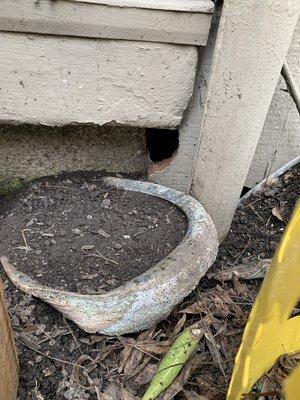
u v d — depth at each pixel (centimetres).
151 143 60
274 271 24
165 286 42
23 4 45
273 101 59
